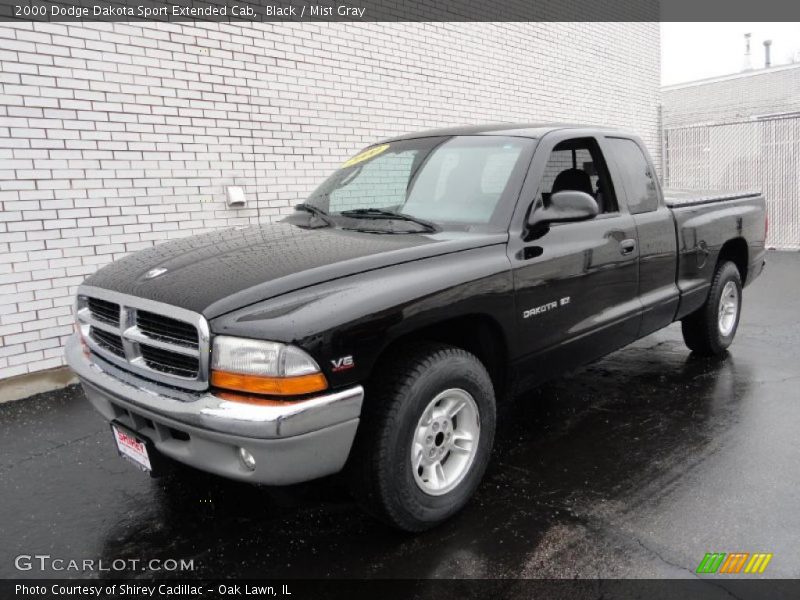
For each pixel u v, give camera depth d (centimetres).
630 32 1209
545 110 1018
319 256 279
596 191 405
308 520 297
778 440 368
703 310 507
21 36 474
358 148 734
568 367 365
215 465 246
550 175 364
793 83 1772
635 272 407
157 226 568
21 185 483
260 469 233
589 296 367
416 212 351
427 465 279
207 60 588
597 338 377
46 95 491
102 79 521
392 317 258
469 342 317
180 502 317
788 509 294
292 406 230
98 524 298
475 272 295
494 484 325
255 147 634
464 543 274
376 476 257
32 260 493
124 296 275
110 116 528
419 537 279
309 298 247
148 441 269
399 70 771
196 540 283
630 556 261
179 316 246
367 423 258
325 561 264
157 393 254
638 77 1246
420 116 806
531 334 328
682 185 1355
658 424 397
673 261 449
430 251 289
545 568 254
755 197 575
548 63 1012
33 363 498
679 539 272
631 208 417
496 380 330
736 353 548
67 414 442
